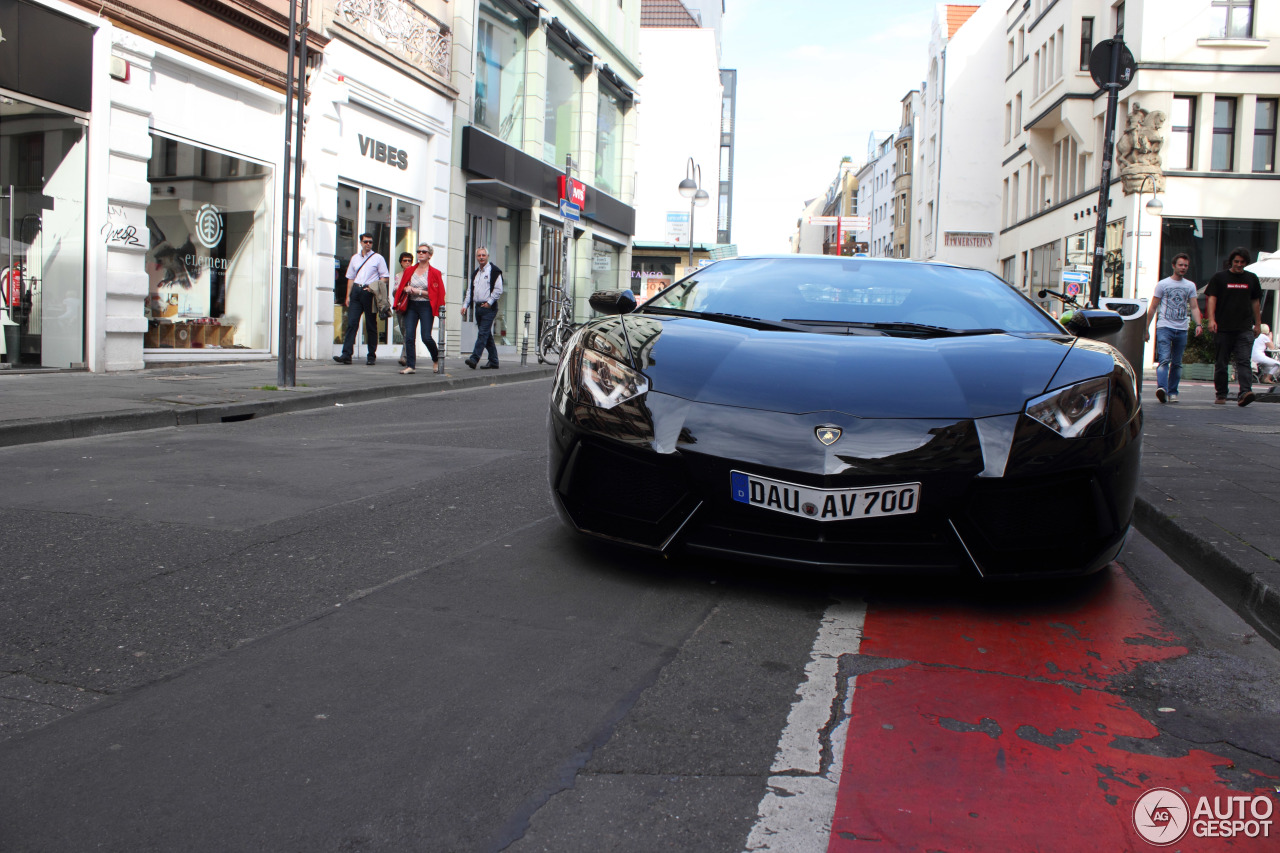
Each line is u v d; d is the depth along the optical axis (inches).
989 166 1752.0
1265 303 926.4
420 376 460.4
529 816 72.6
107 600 120.3
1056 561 120.4
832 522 116.5
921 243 2036.2
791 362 130.8
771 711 92.4
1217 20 938.7
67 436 252.8
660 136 1733.5
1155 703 97.7
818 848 69.8
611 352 139.1
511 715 89.5
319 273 534.3
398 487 195.8
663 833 70.9
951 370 128.6
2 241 354.3
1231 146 959.0
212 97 458.6
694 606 122.6
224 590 125.3
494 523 164.7
